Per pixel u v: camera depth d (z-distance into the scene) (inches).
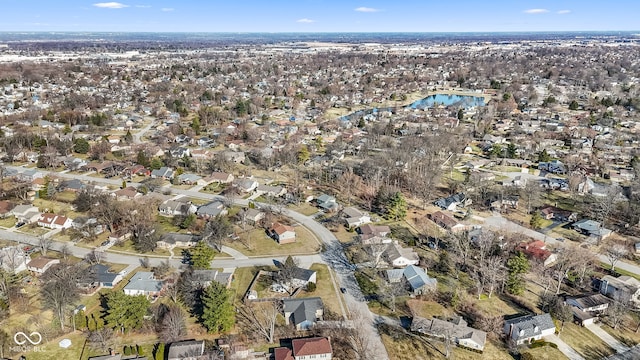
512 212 5123.0
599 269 3919.8
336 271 3875.5
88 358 2790.4
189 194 5521.7
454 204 5187.0
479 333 3026.6
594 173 6328.7
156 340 2962.6
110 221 4468.5
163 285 3491.6
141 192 5438.0
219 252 4128.9
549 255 3981.3
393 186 5551.2
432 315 3292.3
